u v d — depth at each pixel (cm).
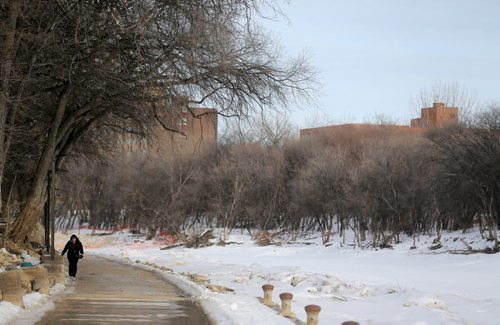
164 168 8569
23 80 2356
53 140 2852
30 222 2855
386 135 8331
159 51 2572
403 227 6781
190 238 7744
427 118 9481
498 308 2183
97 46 2492
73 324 1384
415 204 6731
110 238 8725
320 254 6184
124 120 3338
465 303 2330
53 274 2253
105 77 2591
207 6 2527
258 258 5850
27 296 1666
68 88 2720
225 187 8094
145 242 8231
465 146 5844
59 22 2398
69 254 2855
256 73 2834
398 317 1845
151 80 2633
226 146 8538
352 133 8762
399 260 5178
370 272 4097
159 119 3008
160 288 2388
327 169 7419
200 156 8525
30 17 2428
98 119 3331
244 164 8112
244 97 2847
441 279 3547
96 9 2430
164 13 2470
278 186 8100
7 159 2842
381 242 6462
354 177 6944
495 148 5766
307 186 7512
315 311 1359
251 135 8475
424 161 6744
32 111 2862
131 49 2550
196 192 8381
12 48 2334
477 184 5728
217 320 1518
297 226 7831
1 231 2756
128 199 8912
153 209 8425
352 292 2558
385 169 6794
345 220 7594
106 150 3847
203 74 2709
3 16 2369
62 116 2911
